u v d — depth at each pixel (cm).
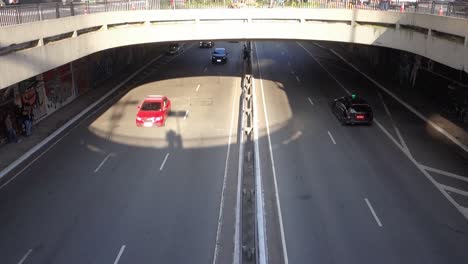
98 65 4241
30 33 2159
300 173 2336
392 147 2689
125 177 2300
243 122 3078
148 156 2580
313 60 5500
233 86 4262
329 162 2473
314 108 3500
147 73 4875
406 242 1733
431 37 2578
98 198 2080
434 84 3628
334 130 2995
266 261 1577
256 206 1927
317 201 2044
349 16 3384
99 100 3691
